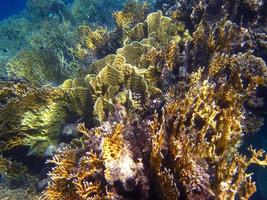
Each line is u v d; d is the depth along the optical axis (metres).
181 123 0.67
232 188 0.57
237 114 0.72
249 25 1.15
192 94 0.78
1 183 1.10
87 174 0.65
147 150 0.66
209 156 0.63
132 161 0.64
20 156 1.07
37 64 1.51
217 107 0.76
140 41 1.33
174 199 0.53
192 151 0.62
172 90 0.90
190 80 0.92
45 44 2.39
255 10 1.14
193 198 0.57
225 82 0.88
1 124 0.99
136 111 0.89
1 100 1.10
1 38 3.27
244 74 0.96
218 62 0.95
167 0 1.94
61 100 1.02
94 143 0.72
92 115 1.00
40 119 1.01
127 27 1.59
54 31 2.53
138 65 1.16
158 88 1.03
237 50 1.09
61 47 2.16
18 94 1.06
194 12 1.29
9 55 2.73
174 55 1.07
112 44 1.58
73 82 1.06
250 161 0.59
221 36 1.05
